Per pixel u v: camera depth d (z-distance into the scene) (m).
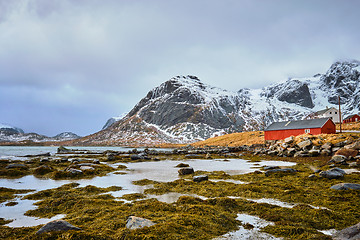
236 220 10.68
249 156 49.09
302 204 12.40
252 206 12.44
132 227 8.98
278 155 43.38
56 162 37.91
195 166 33.16
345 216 10.65
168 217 10.41
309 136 46.97
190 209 11.55
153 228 8.89
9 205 13.76
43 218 11.41
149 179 22.50
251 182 19.88
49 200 14.29
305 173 22.55
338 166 26.50
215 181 20.81
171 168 31.52
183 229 9.07
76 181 21.66
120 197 15.24
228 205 12.63
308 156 37.97
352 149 31.72
